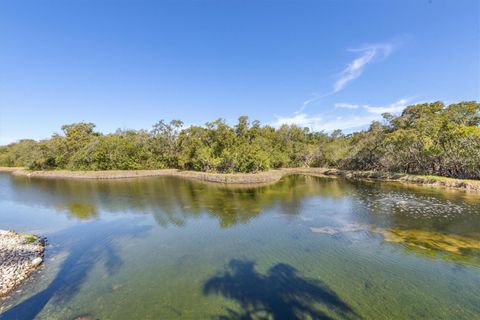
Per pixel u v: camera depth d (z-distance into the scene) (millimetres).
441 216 20750
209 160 57844
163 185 43750
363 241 15867
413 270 12195
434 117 44156
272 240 16422
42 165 71250
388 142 48000
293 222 20109
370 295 10297
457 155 37000
